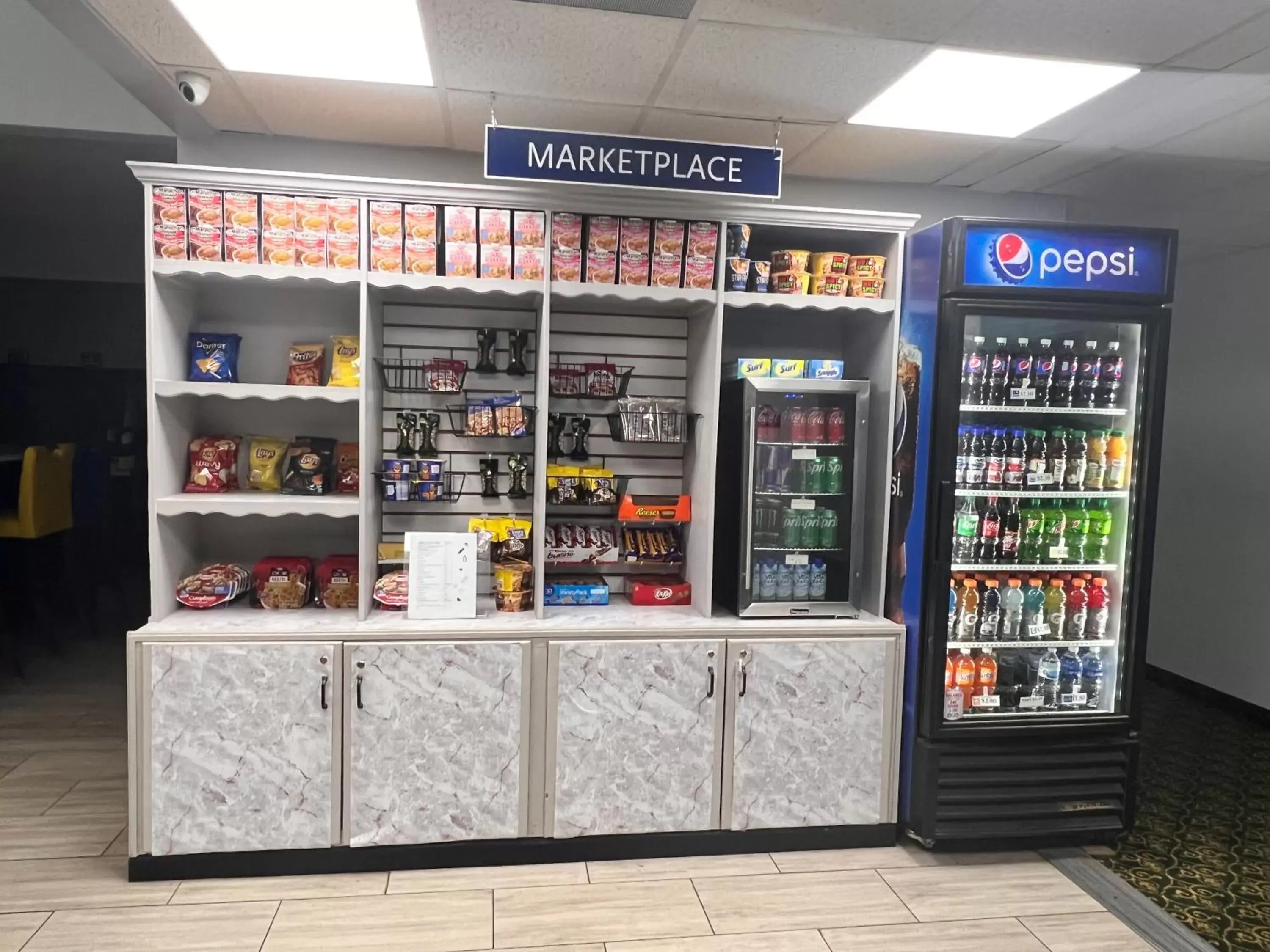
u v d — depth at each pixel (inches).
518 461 129.0
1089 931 104.0
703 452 125.1
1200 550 201.6
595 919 102.7
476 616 118.8
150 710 106.5
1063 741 122.4
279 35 95.6
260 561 125.6
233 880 108.9
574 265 116.8
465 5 87.7
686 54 99.3
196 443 122.0
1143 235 117.2
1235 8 86.0
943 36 93.6
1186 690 203.6
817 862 118.6
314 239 111.7
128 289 277.4
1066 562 127.9
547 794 114.9
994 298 114.7
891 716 122.3
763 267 122.6
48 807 126.3
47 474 195.3
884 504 127.1
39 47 141.1
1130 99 110.4
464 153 137.0
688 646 116.5
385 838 111.4
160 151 162.9
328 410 132.0
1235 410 192.5
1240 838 129.3
